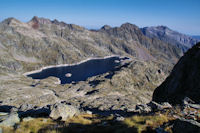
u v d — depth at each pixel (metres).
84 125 16.12
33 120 17.30
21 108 44.09
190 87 50.94
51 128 14.34
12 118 16.83
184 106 20.47
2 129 13.62
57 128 14.22
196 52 60.97
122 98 146.50
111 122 16.75
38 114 22.94
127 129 12.49
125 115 25.39
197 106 20.39
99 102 126.31
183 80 58.59
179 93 54.62
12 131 13.67
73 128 14.57
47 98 146.12
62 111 20.95
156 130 12.38
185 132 11.38
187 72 58.72
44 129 14.29
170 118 15.56
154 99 75.19
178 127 12.11
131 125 13.87
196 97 42.94
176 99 52.69
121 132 12.34
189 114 17.19
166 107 23.83
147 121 14.44
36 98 145.00
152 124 14.00
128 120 15.05
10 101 131.25
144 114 20.56
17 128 14.40
